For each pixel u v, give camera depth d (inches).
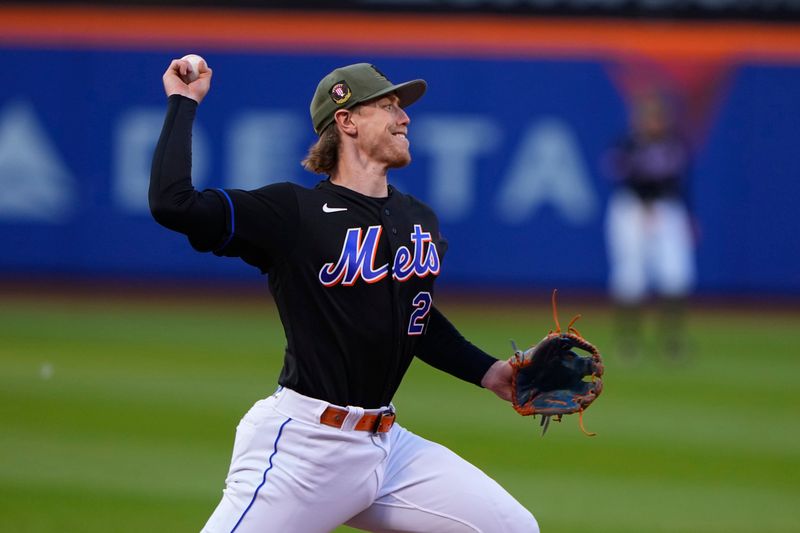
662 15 2274.9
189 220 486.0
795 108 2256.4
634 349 1676.9
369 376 527.5
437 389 1413.6
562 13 2294.5
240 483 521.7
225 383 1385.3
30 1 2316.7
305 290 516.1
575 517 887.1
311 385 518.9
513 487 976.3
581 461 1071.6
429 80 2319.1
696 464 1068.5
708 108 2269.9
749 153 2265.0
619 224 1717.5
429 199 2326.5
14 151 2337.6
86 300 2172.7
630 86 2287.2
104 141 2332.7
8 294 2228.1
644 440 1157.7
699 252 2272.4
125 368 1475.1
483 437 1156.5
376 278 523.2
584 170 2300.7
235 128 2337.6
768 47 2255.2
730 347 1760.6
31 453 1051.3
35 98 2333.9
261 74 2330.2
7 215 2343.8
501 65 2306.8
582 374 573.9
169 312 2042.3
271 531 516.4
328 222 517.0
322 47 2324.1
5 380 1386.6
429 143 2325.3
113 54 2325.3
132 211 2341.3
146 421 1186.0
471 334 1804.9
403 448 557.0
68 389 1336.1
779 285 2273.6
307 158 551.5
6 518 842.2
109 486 943.0
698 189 2268.7
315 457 516.7
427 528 547.5
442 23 2310.5
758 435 1188.5
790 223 2265.0
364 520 556.4
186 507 884.6
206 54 2326.5
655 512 907.4
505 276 2320.4
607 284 2301.9
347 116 535.2
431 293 554.9
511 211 2315.5
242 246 510.3
